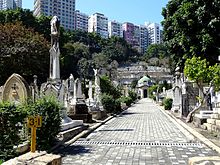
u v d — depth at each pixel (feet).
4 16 188.75
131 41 609.42
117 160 30.19
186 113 83.30
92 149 36.17
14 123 28.22
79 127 51.13
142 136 48.21
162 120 80.33
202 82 67.62
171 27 93.40
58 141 39.09
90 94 99.09
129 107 162.71
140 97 374.63
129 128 60.49
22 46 150.10
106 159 30.63
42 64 157.89
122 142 41.73
